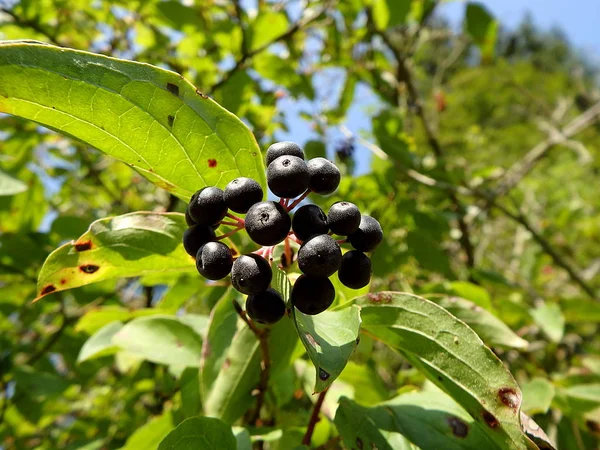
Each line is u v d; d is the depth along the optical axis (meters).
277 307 0.07
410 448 0.08
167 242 0.09
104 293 0.20
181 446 0.08
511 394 0.07
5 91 0.06
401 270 0.19
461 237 0.24
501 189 0.28
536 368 0.20
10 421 0.21
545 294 0.29
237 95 0.19
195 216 0.07
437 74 0.33
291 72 0.20
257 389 0.10
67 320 0.21
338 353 0.07
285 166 0.07
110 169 0.28
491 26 0.22
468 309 0.11
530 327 0.19
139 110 0.07
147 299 0.23
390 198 0.19
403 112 0.24
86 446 0.17
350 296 0.10
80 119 0.07
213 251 0.07
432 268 0.18
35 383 0.19
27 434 0.23
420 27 0.25
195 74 0.23
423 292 0.16
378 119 0.21
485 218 0.30
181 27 0.20
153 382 0.19
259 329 0.10
